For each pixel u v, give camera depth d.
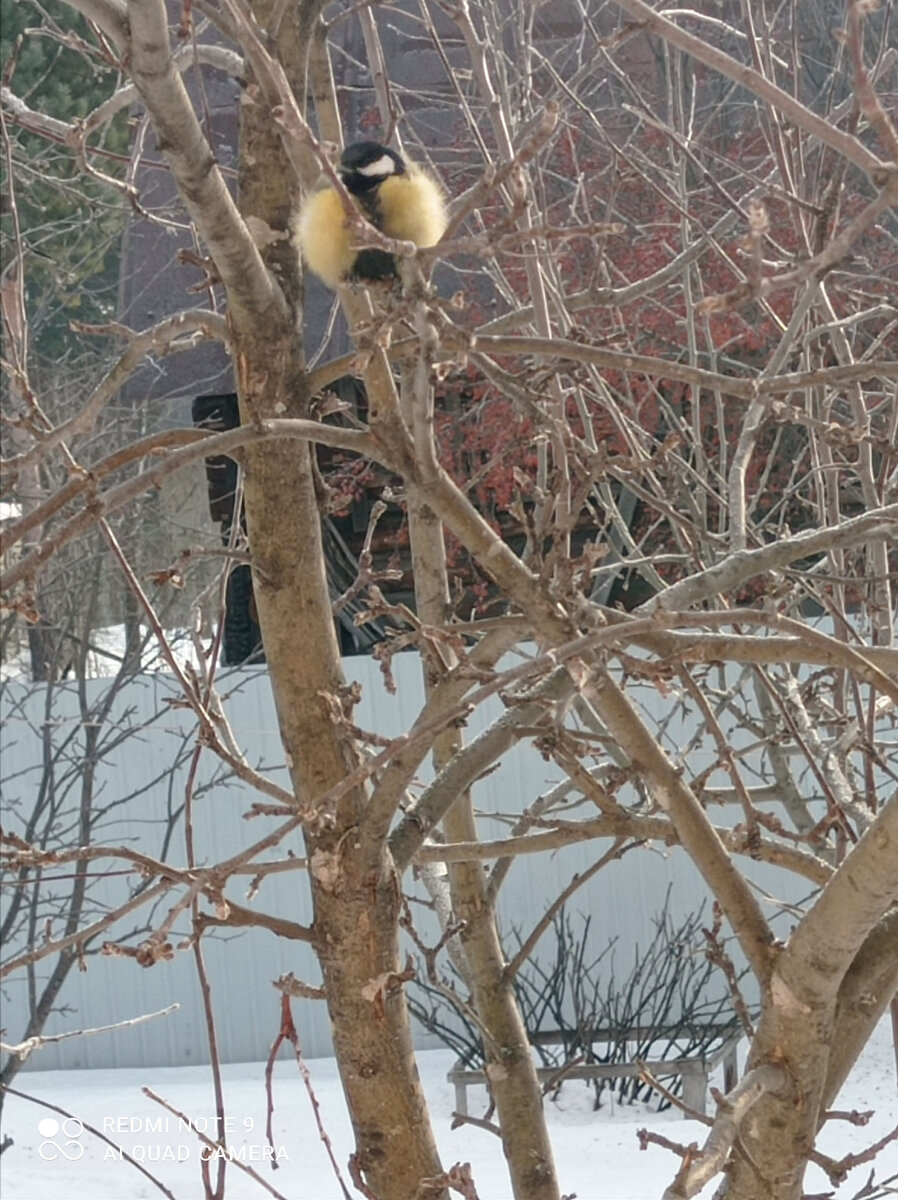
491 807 8.52
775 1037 2.12
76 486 1.83
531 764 8.48
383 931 2.29
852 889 1.98
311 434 2.01
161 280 9.47
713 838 2.21
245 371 2.22
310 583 2.28
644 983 7.91
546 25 6.08
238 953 8.91
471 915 3.11
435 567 3.27
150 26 1.83
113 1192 6.38
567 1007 8.41
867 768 2.96
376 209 2.16
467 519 2.14
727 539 3.82
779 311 6.89
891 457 3.41
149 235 9.48
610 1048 7.79
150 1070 8.87
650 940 8.45
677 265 3.40
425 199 2.20
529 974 8.46
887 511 2.49
